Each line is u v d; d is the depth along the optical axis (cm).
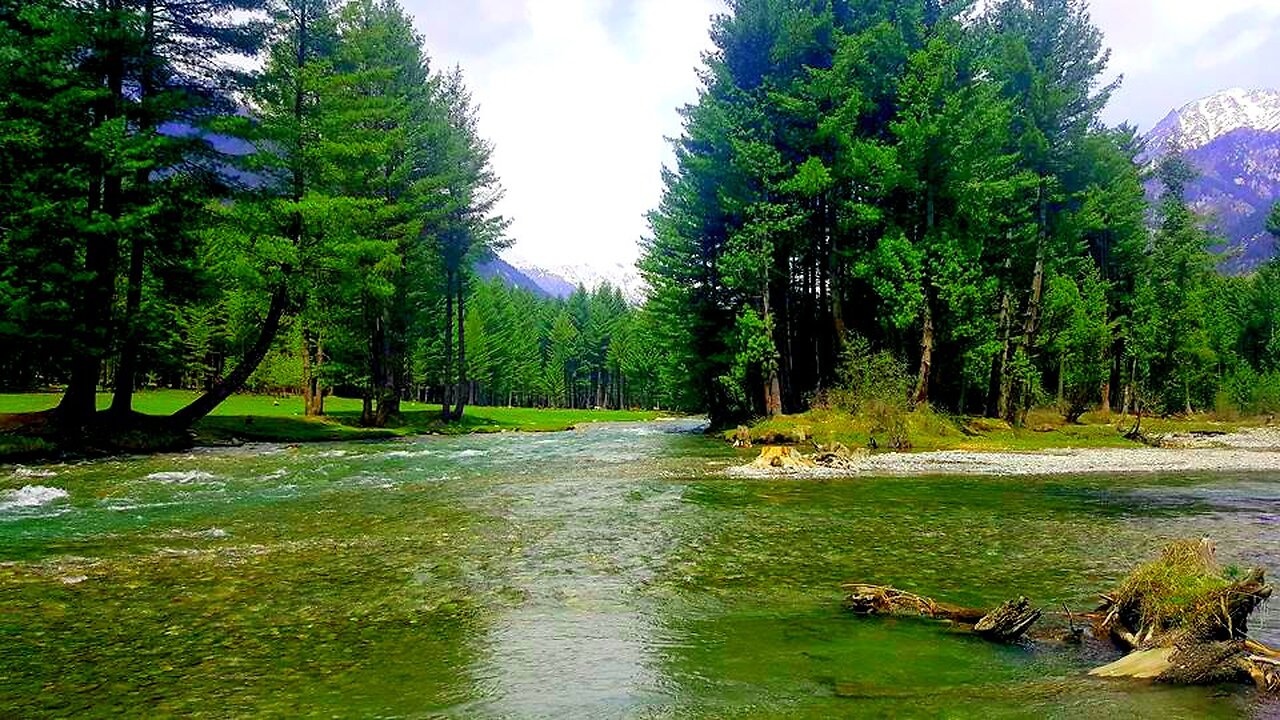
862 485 1859
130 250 2859
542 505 1516
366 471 2139
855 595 803
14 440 2238
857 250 3628
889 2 3700
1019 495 1683
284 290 3125
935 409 3494
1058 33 3900
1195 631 629
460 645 684
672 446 3275
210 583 899
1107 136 4366
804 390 4203
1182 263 5375
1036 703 546
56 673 609
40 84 2431
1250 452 3005
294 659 645
